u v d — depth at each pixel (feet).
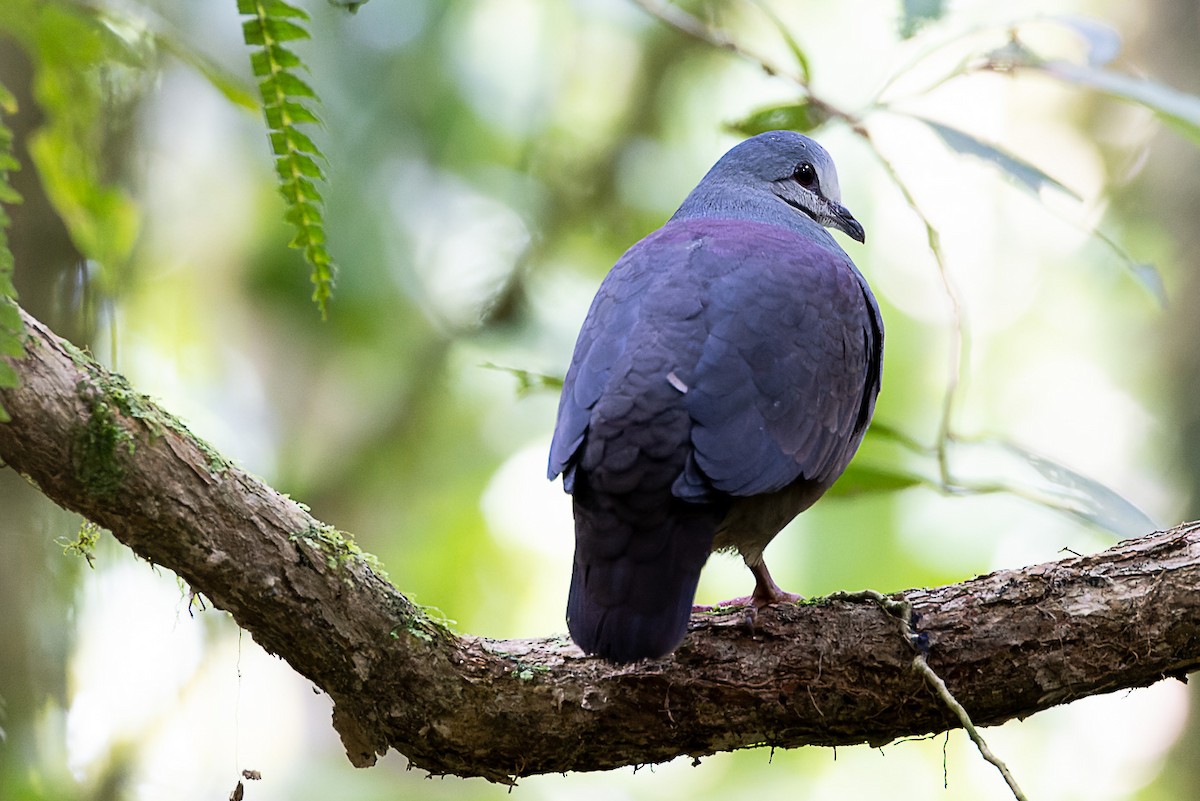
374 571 22.49
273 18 13.57
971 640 22.98
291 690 46.37
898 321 52.08
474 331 49.65
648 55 50.88
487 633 49.16
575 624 21.67
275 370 48.32
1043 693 23.13
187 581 21.20
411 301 48.03
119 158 35.01
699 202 33.78
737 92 51.55
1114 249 23.45
